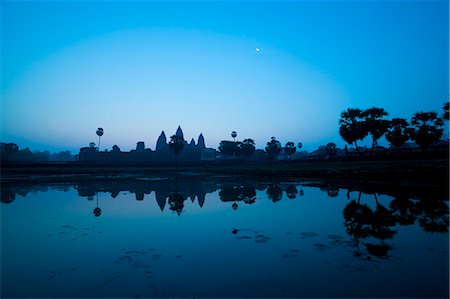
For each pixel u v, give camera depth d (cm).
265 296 529
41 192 2273
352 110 4888
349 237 922
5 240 943
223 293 547
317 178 3195
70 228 1102
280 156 13725
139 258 757
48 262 735
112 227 1114
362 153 4912
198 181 3284
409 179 2217
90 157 8981
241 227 1094
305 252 785
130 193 2180
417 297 513
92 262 730
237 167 6519
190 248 840
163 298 530
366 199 1644
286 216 1276
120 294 551
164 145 11350
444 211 1238
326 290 549
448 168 2038
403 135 4378
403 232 952
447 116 3481
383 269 648
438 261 687
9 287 588
